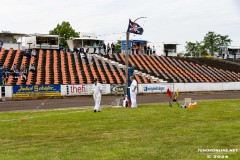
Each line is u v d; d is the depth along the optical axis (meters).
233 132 13.93
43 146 11.68
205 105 26.14
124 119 18.22
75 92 40.62
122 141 12.35
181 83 49.66
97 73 47.34
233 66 68.31
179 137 12.98
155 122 17.05
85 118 18.72
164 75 53.44
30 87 37.62
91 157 10.07
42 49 52.19
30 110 24.16
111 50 57.97
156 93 46.06
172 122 17.00
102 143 12.04
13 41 53.22
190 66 61.69
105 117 19.08
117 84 43.19
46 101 32.91
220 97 38.12
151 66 56.12
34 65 45.16
